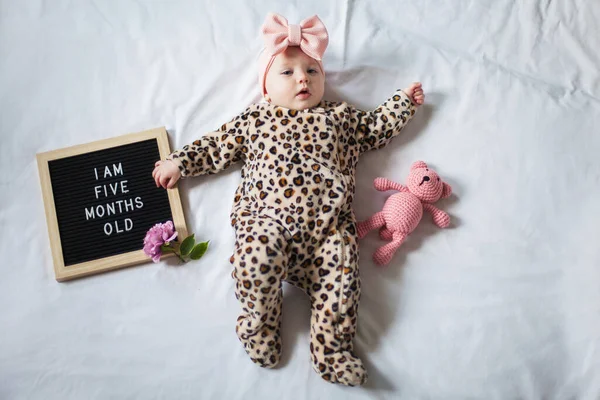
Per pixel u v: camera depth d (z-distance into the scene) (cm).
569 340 116
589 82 136
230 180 127
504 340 116
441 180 123
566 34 139
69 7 139
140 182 124
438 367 114
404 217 116
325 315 109
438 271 121
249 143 120
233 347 116
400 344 116
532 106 132
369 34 137
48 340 117
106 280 121
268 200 112
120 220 122
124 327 118
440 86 135
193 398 113
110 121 131
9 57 135
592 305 118
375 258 120
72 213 123
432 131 132
